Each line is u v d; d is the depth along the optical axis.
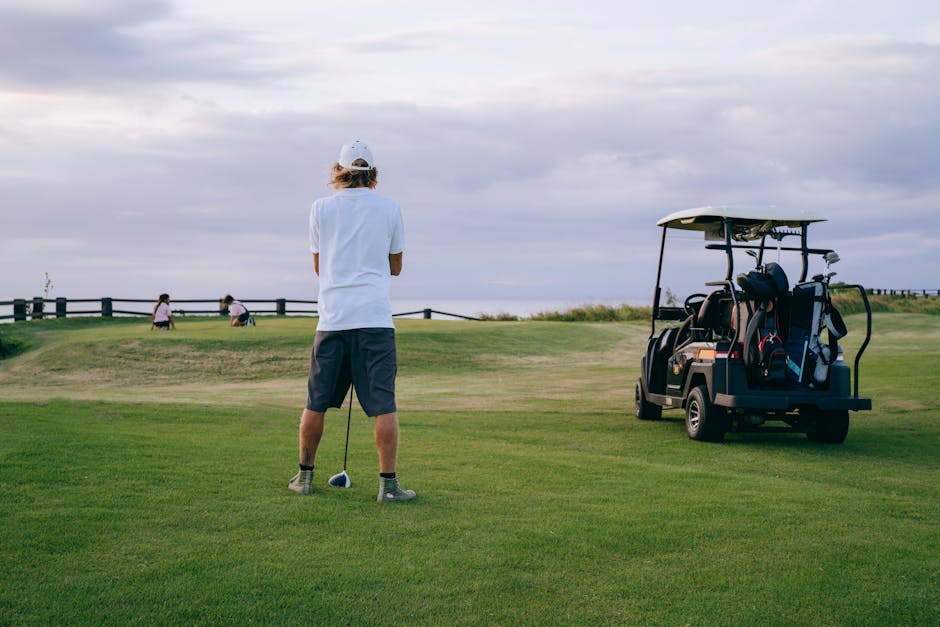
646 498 4.88
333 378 4.58
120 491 4.38
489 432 8.43
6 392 13.32
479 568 3.45
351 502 4.41
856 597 3.32
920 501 5.23
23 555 3.36
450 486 5.00
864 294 8.20
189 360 17.69
